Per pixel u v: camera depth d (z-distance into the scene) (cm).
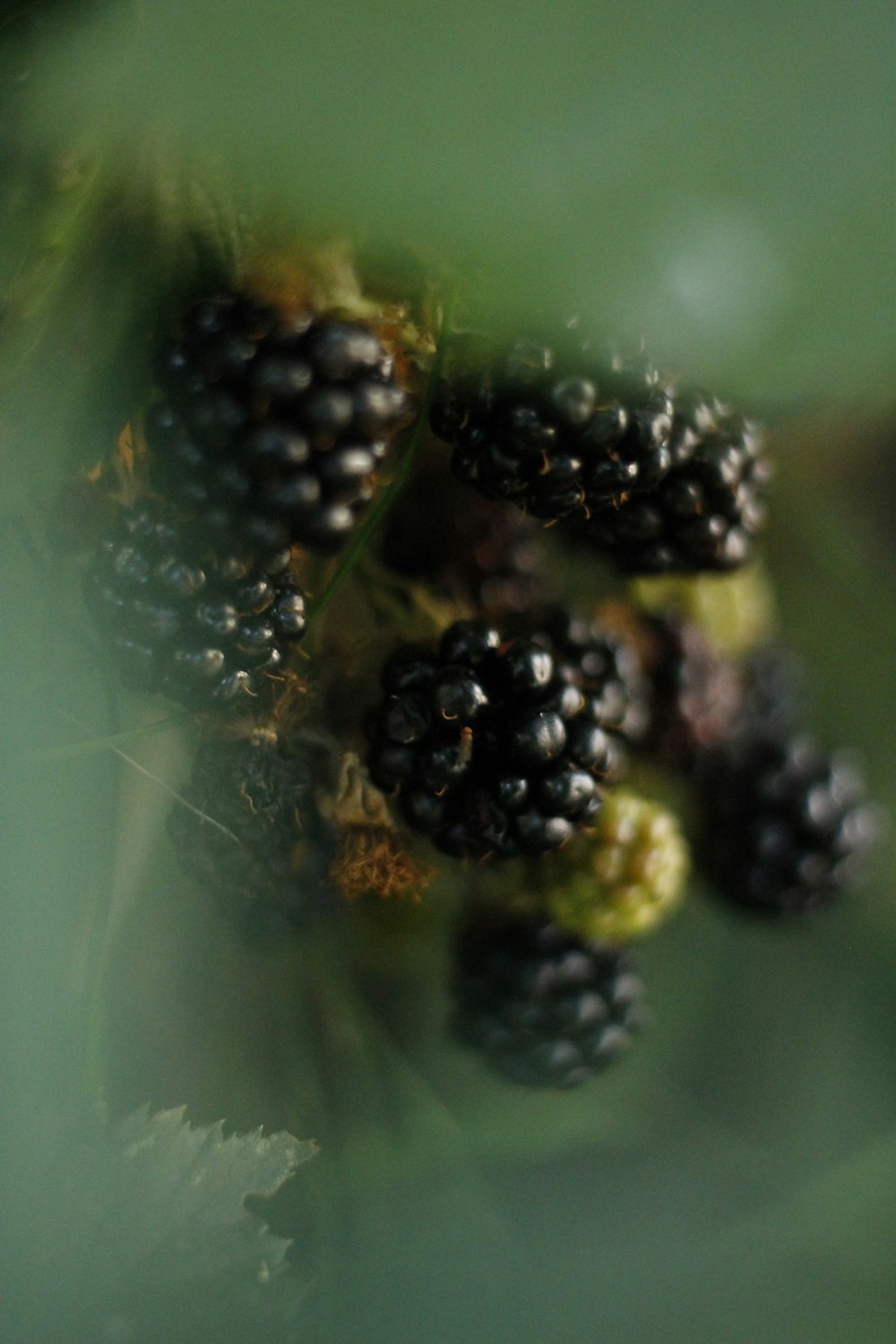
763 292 27
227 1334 30
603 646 32
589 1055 33
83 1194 30
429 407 30
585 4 26
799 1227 33
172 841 31
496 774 31
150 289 29
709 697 34
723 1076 35
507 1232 33
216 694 30
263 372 29
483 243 26
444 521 32
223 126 25
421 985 34
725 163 26
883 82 26
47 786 29
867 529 36
